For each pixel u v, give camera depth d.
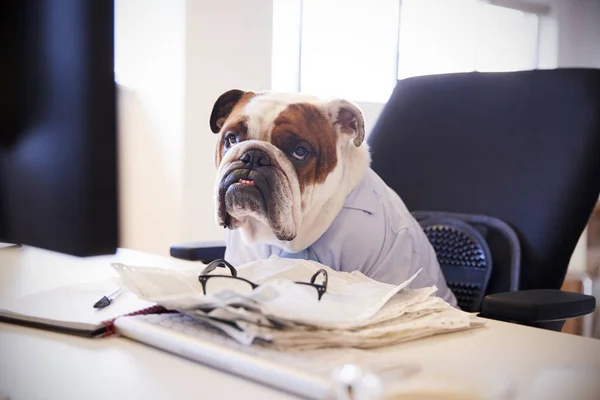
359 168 0.89
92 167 0.41
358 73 3.47
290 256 0.86
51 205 0.44
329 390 0.39
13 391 0.43
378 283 0.67
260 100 0.83
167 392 0.43
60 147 0.43
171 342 0.51
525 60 4.07
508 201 1.10
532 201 1.07
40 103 0.43
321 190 0.82
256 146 0.78
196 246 1.09
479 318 0.65
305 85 3.34
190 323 0.55
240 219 0.82
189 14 2.23
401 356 0.51
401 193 1.23
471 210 1.14
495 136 1.15
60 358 0.50
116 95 0.42
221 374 0.46
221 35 2.38
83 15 0.40
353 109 0.83
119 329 0.56
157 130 2.14
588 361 0.51
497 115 1.16
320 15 3.35
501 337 0.59
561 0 4.14
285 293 0.51
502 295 0.78
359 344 0.51
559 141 1.07
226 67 2.41
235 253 0.94
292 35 3.28
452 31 3.74
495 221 1.09
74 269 0.91
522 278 1.05
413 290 0.64
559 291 0.83
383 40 3.54
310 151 0.80
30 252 1.07
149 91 2.07
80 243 0.42
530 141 1.11
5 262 0.96
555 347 0.56
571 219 1.04
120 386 0.44
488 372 0.47
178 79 2.21
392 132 1.28
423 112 1.25
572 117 1.07
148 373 0.47
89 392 0.42
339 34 3.41
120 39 1.94
